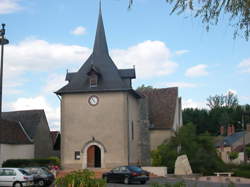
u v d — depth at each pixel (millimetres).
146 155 37875
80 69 35969
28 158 40156
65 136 34062
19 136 40875
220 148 62656
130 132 34875
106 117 33781
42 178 24984
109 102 33938
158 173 32125
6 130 39281
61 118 34375
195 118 78562
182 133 36625
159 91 44375
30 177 23766
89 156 33688
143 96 39375
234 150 59594
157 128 40031
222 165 36812
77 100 34406
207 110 80938
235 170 36875
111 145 33375
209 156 35469
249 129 62438
